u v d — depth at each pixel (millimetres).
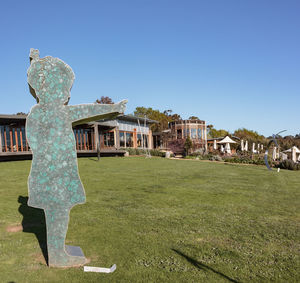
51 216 4012
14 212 7195
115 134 34594
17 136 23656
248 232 5992
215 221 6738
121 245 5059
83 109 4074
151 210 7625
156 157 32438
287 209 8266
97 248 4895
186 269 4152
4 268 4043
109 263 4289
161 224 6375
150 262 4367
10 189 10125
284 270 4211
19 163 19078
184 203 8609
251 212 7754
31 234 5629
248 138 52938
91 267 4004
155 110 67688
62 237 4062
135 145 40562
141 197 9312
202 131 50875
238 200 9344
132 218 6812
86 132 30844
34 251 4730
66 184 4000
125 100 4203
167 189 10992
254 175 17266
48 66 3988
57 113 3994
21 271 3936
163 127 58469
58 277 3779
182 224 6418
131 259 4465
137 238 5434
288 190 11953
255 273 4090
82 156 28422
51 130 3969
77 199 4027
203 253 4789
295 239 5629
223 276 3965
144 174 15500
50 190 3965
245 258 4625
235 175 16766
